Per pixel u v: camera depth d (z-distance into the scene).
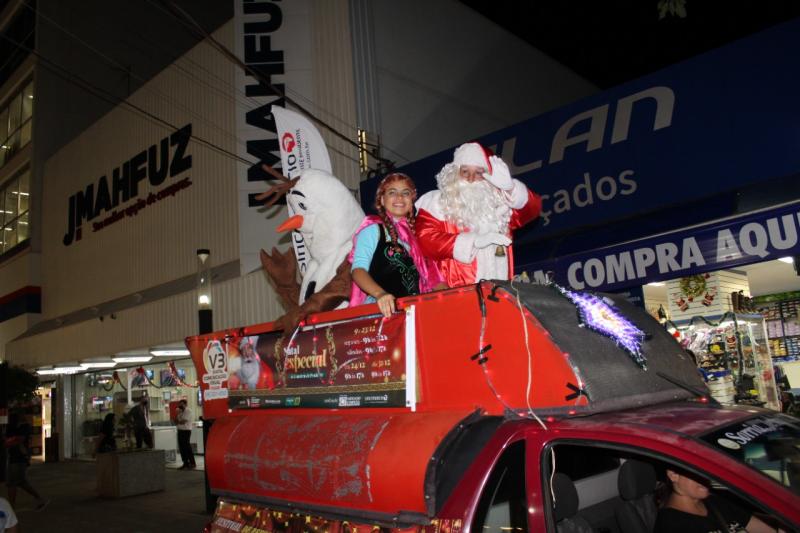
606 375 2.68
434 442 2.75
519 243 9.30
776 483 2.11
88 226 21.45
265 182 15.03
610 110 8.59
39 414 24.42
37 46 25.03
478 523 2.55
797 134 7.06
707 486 2.63
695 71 7.85
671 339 3.36
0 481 11.86
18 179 27.06
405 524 2.76
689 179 7.84
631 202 8.33
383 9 15.19
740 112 7.47
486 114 16.61
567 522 2.57
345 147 14.10
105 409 20.94
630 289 8.43
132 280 18.92
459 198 3.60
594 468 2.91
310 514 3.21
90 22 24.78
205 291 10.42
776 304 11.27
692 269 7.50
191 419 16.17
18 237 26.34
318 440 3.21
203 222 16.33
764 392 8.77
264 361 3.84
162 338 16.30
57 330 21.09
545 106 18.41
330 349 3.43
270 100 14.77
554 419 2.60
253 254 14.80
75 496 13.26
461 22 16.62
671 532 2.76
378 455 2.89
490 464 2.61
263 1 15.14
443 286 3.65
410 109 15.05
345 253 4.53
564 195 8.94
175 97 17.81
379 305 3.18
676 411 2.64
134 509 11.30
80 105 25.78
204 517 10.19
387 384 3.13
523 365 2.70
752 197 7.26
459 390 2.89
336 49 14.66
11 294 25.64
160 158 18.20
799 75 7.07
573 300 2.94
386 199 3.88
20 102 27.22
